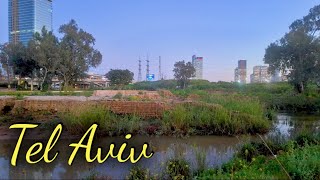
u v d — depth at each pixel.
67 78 51.53
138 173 6.82
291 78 33.16
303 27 33.38
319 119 17.86
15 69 53.22
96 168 7.84
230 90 37.66
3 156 8.97
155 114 14.43
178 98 23.59
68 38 51.81
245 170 6.50
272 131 13.08
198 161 7.29
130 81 70.00
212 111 13.67
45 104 15.18
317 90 32.84
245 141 9.73
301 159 6.78
